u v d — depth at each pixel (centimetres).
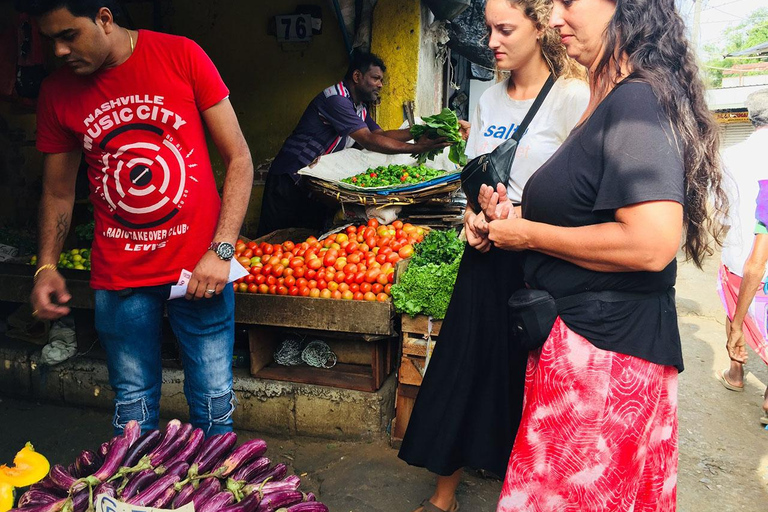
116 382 236
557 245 165
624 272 159
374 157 454
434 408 236
